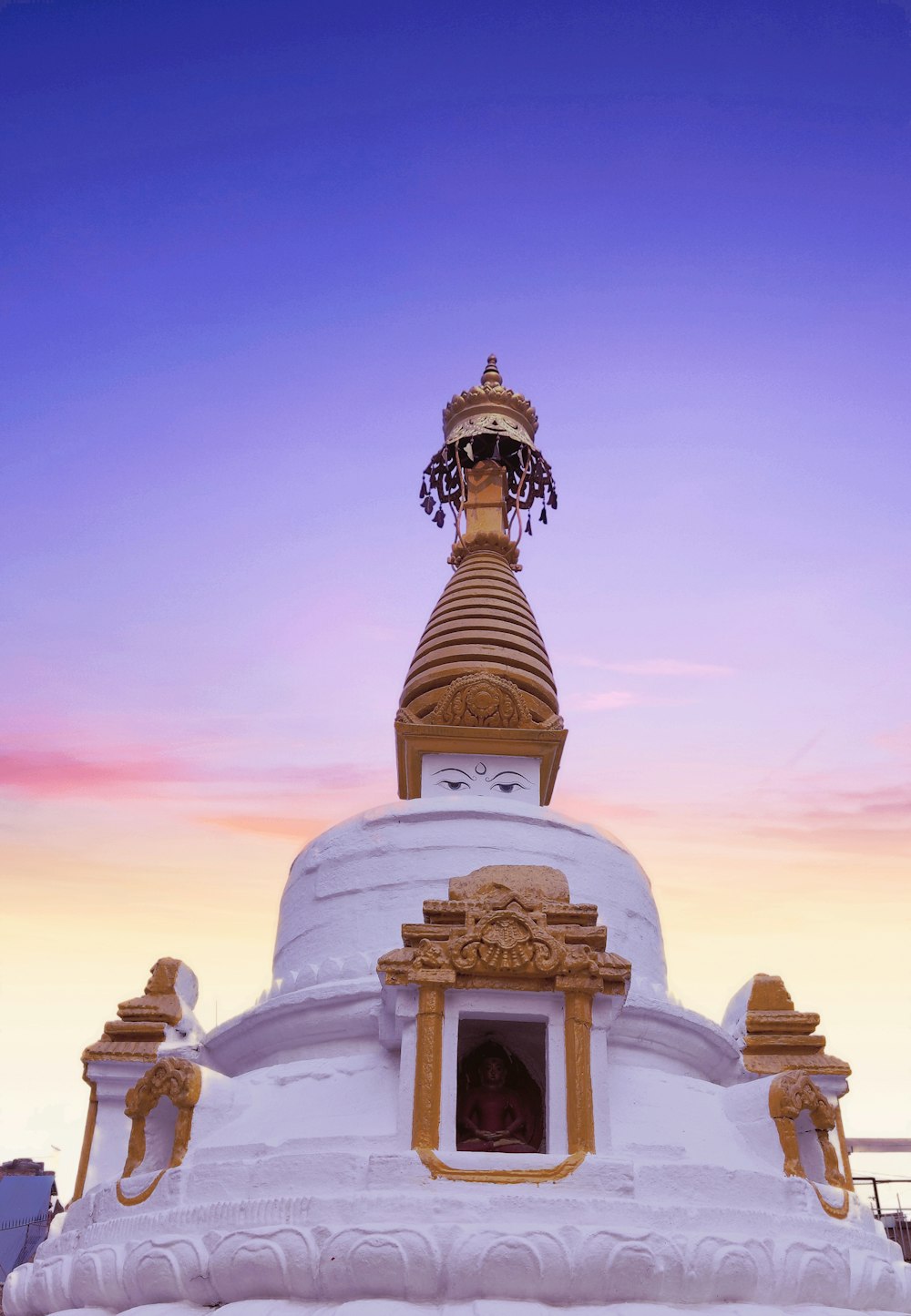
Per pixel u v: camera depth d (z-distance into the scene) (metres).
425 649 22.12
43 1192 31.64
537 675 21.69
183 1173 12.21
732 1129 13.55
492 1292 10.32
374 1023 13.89
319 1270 10.47
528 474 25.12
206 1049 16.12
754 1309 10.74
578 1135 11.61
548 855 16.17
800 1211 12.20
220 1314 10.51
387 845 16.14
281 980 15.20
